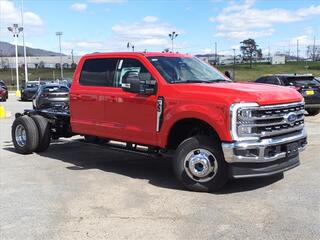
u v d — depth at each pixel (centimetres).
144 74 778
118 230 548
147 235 532
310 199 657
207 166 693
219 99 675
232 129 659
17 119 1053
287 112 704
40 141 1034
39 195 700
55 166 910
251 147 659
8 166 915
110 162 948
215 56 8681
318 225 552
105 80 855
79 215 604
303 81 1845
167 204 646
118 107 819
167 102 736
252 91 679
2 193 713
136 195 694
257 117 663
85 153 1051
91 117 879
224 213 603
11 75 9094
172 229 549
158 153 789
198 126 738
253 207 625
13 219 591
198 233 534
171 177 809
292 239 510
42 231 548
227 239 514
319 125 1541
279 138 693
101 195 696
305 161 914
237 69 7650
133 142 802
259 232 533
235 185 740
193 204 645
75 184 765
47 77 9012
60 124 1034
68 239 522
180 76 777
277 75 1914
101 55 873
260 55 9875
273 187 723
